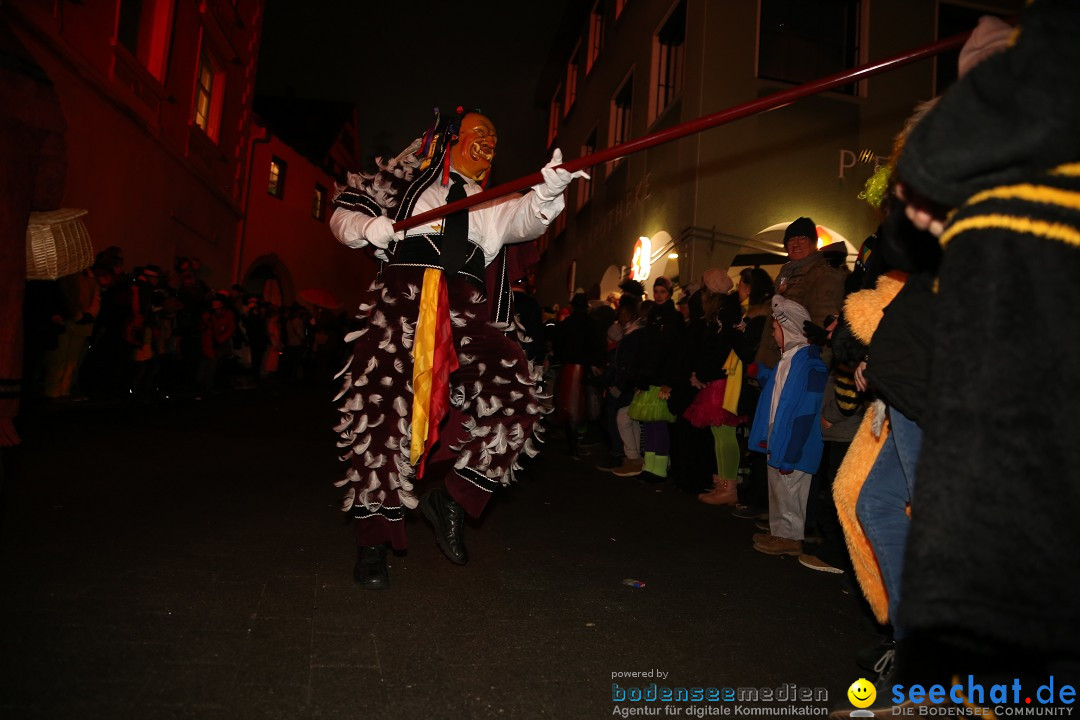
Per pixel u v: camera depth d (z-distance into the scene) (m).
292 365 16.61
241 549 3.22
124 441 5.91
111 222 10.98
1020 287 1.22
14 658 2.00
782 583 3.32
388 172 3.09
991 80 1.23
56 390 7.99
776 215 9.73
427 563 3.28
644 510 4.91
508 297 3.15
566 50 19.55
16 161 2.14
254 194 19.52
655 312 5.99
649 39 12.23
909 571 1.25
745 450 5.72
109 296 8.84
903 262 1.85
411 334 2.85
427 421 2.80
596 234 15.01
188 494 4.24
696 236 9.58
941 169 1.27
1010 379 1.20
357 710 1.86
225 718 1.77
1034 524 1.18
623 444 6.84
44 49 8.91
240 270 17.56
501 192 2.78
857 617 2.88
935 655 1.90
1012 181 1.25
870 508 2.06
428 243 2.94
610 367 6.88
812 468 3.77
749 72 9.83
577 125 17.27
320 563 3.11
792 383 3.75
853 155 9.91
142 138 11.80
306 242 22.66
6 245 2.14
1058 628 1.17
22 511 3.55
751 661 2.37
